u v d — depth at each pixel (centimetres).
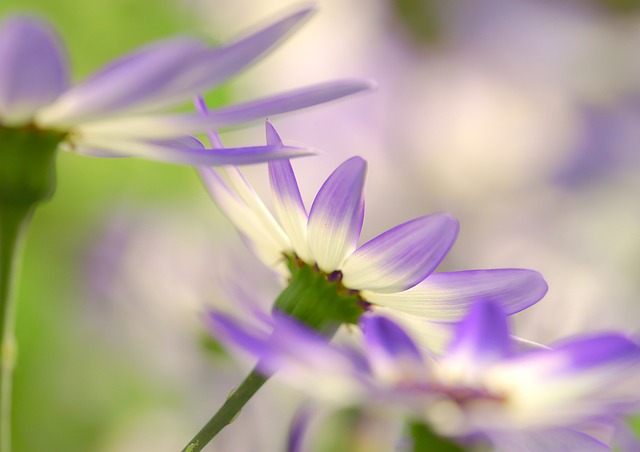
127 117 24
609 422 23
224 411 25
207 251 40
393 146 52
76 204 45
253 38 24
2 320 25
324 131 51
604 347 24
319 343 23
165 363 38
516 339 25
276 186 26
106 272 41
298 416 26
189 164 24
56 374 40
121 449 40
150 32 50
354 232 26
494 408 24
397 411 24
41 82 24
